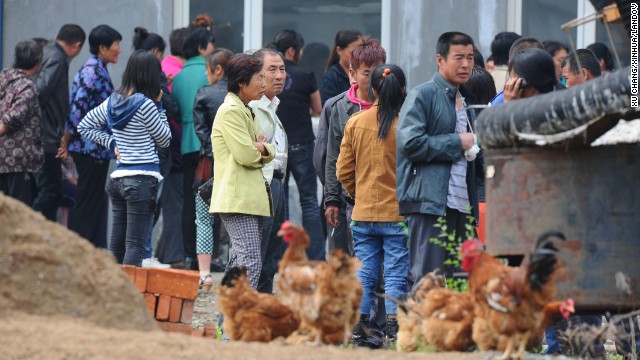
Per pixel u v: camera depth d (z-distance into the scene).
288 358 13.65
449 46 18.98
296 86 27.50
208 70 27.11
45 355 13.02
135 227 23.66
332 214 22.39
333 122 22.28
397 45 32.44
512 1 32.47
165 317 18.06
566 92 15.42
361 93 22.19
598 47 26.48
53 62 28.53
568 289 16.02
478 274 14.34
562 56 25.27
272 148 20.41
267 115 22.34
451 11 32.31
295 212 32.31
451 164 18.80
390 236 20.36
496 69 25.73
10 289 14.56
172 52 29.30
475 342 14.94
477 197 19.47
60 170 28.66
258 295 15.67
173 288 18.06
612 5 16.81
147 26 32.38
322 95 27.50
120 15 32.31
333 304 15.09
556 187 16.11
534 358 14.41
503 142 16.41
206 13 32.84
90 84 27.36
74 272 15.03
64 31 29.14
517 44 21.77
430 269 18.62
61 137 28.58
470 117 19.70
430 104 18.84
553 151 16.14
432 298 15.81
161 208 30.14
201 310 24.48
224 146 20.28
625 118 16.08
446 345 15.48
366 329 19.64
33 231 15.02
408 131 18.58
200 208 26.50
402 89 20.53
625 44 17.66
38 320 14.38
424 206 18.59
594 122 15.19
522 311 13.91
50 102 28.48
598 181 16.02
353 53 22.17
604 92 14.81
